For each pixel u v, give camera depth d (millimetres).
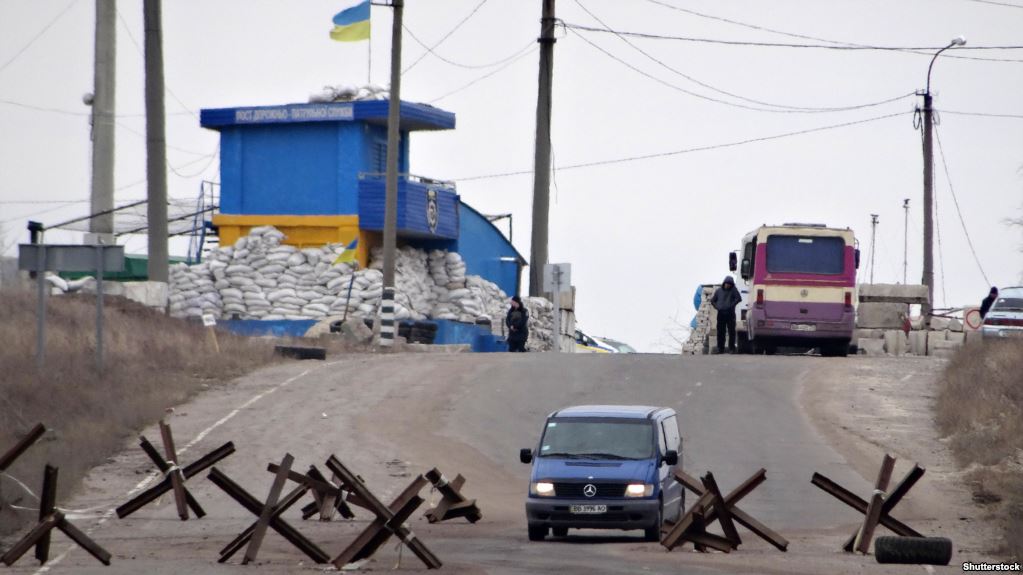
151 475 96812
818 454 105625
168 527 78875
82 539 60531
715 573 57094
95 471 97625
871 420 117688
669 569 58406
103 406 114188
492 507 89688
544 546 70375
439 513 83000
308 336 192875
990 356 135000
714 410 121188
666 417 81312
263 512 61250
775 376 138625
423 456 104312
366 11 185750
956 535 78375
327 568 59156
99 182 188375
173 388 125375
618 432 77250
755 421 116938
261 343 158125
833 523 84875
